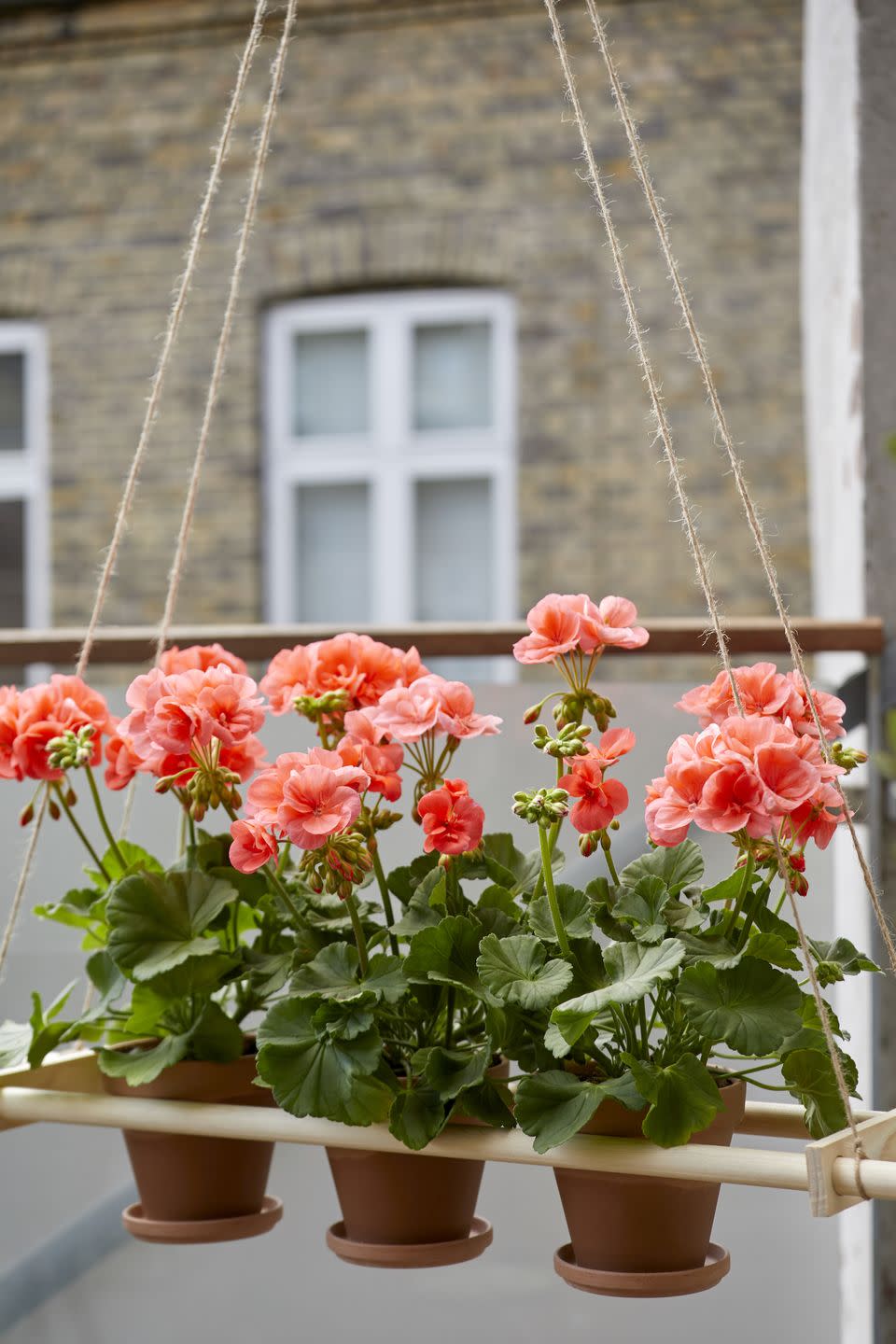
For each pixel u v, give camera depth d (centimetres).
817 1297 187
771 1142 165
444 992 102
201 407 557
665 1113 89
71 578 565
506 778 184
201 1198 108
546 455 532
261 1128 99
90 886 199
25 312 572
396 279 546
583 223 530
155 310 561
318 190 551
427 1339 198
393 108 545
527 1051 98
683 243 522
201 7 555
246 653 177
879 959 167
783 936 99
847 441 205
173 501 559
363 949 100
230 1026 108
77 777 200
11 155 573
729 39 521
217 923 111
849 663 220
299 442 562
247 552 554
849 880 188
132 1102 104
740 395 517
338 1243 103
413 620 557
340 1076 95
